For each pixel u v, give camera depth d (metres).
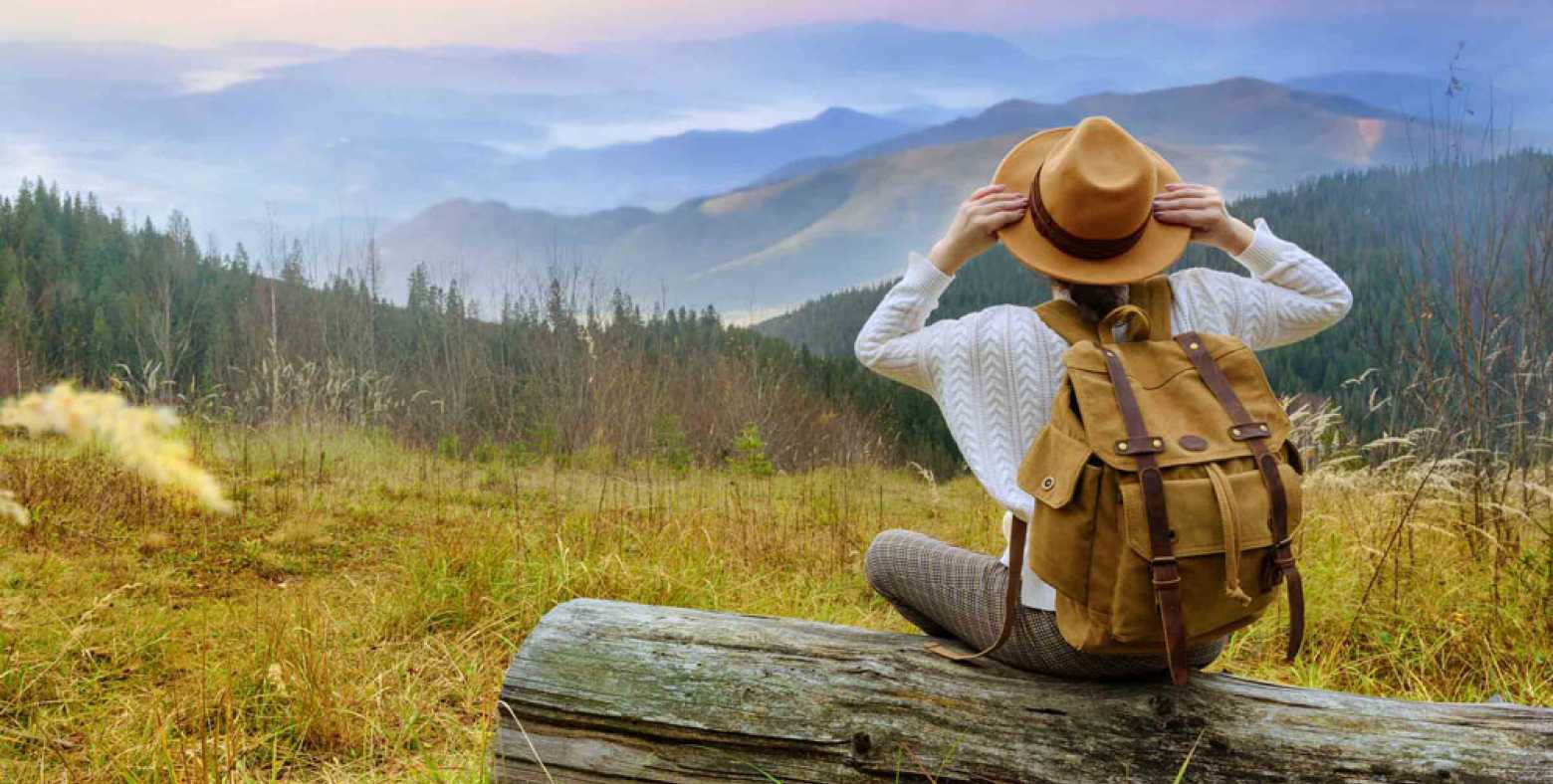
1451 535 4.53
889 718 1.96
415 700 3.45
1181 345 1.81
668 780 2.01
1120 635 1.66
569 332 13.03
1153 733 1.90
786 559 5.99
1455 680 3.76
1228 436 1.68
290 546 5.69
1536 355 4.75
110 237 37.72
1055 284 2.02
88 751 2.95
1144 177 1.83
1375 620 4.08
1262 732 1.88
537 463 10.25
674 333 16.52
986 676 2.00
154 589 4.71
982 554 2.08
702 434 12.94
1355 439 5.44
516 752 2.08
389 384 11.25
